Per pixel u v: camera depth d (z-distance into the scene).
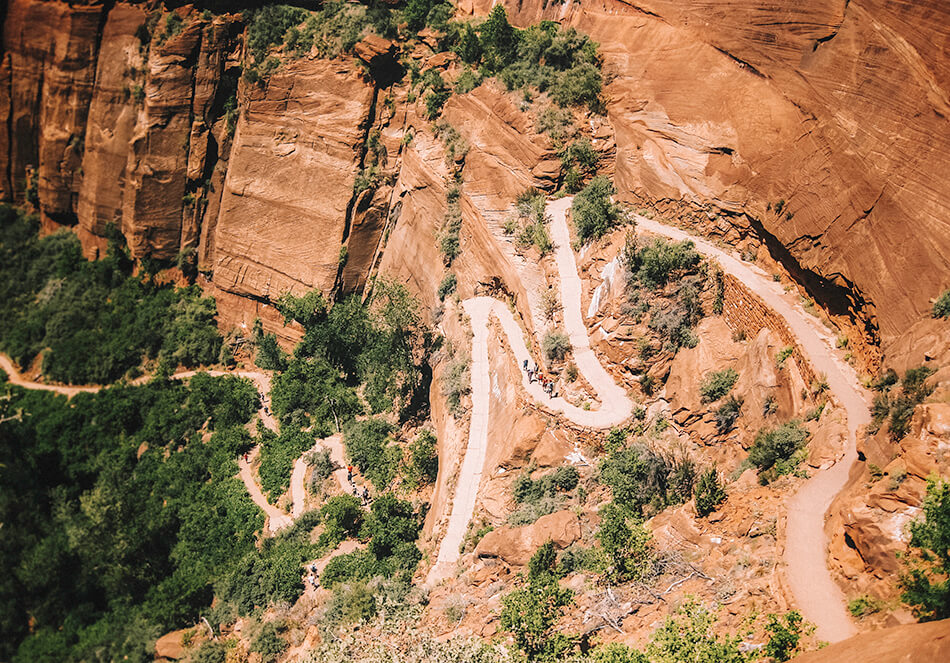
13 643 65.12
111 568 67.12
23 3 86.75
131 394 81.56
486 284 65.19
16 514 70.31
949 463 32.91
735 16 55.28
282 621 57.16
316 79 79.19
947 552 30.34
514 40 71.81
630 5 65.62
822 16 48.62
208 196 85.94
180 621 63.53
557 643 39.50
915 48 42.41
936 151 41.03
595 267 58.06
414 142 76.44
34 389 84.62
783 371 46.16
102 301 88.38
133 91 84.88
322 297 78.75
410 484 63.31
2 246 92.50
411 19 78.00
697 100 57.94
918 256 41.31
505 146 67.31
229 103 84.31
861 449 38.94
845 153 46.22
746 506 40.19
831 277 46.31
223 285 85.12
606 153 64.19
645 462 48.66
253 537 67.25
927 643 26.23
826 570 35.16
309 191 79.69
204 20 82.19
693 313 53.12
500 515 52.62
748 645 33.47
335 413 73.19
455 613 47.47
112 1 85.38
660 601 39.69
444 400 63.12
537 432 53.44
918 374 38.19
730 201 54.44
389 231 78.44
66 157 89.88
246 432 76.19
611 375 54.19
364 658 42.84
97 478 76.56
